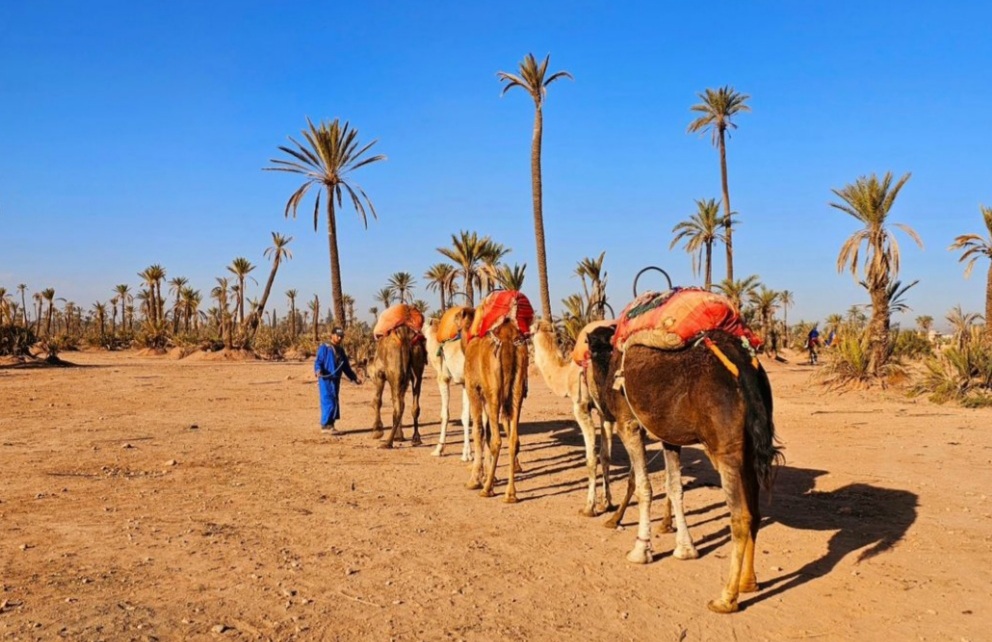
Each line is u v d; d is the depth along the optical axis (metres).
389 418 16.52
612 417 7.23
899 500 8.39
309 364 42.50
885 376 21.69
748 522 5.18
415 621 5.05
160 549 6.54
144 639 4.64
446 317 11.43
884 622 5.06
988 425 14.25
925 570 6.05
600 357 7.21
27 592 5.38
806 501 8.46
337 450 12.22
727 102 44.44
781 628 5.00
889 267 21.94
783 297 76.06
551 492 9.17
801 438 13.00
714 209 43.22
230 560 6.29
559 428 14.76
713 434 5.18
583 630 4.95
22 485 9.07
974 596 5.49
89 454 11.34
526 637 4.82
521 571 6.12
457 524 7.60
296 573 5.98
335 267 30.70
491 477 8.88
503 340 8.70
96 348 65.06
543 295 29.41
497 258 35.34
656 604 5.41
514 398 8.70
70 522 7.40
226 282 77.88
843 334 23.36
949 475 9.73
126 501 8.38
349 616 5.12
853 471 10.05
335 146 30.16
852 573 6.00
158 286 74.38
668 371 5.43
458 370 11.16
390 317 12.79
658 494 9.04
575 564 6.31
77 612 5.02
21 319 57.03
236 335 55.22
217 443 12.77
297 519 7.72
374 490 9.22
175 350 52.25
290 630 4.86
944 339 22.09
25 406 17.98
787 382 25.20
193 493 8.88
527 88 29.48
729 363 5.16
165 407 18.36
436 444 12.96
